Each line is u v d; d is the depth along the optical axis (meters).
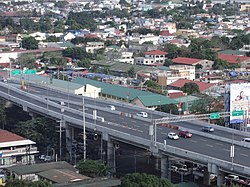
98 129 164.38
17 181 125.19
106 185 126.50
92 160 149.88
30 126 180.75
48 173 136.25
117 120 178.88
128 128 165.75
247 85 185.62
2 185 127.31
